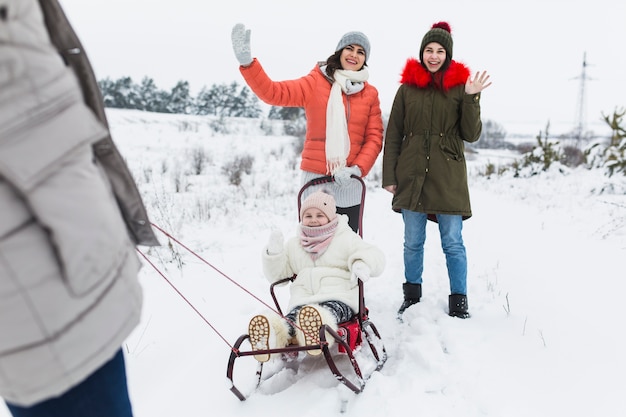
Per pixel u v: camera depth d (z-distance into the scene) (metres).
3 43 1.22
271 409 2.97
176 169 14.30
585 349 3.57
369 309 4.59
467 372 3.26
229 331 4.14
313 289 3.66
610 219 7.89
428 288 5.07
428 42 4.16
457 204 4.21
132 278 1.52
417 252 4.49
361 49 4.48
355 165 4.50
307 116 4.59
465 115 4.12
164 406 3.04
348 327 3.36
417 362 3.46
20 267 1.24
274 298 3.65
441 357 3.44
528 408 2.90
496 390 3.07
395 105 4.51
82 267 1.33
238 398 3.09
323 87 4.49
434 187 4.24
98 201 1.39
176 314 4.48
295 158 19.28
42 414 1.44
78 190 1.34
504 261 5.88
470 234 7.58
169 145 21.75
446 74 4.16
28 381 1.30
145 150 19.73
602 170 13.66
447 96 4.19
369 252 3.56
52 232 1.28
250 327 3.03
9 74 1.22
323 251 3.72
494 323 4.07
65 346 1.32
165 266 5.95
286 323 3.23
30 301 1.26
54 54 1.37
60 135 1.30
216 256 6.50
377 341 3.70
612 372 3.25
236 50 4.15
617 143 12.29
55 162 1.29
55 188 1.29
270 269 3.73
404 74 4.39
